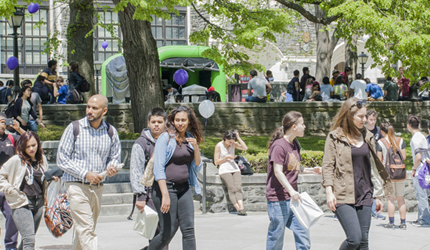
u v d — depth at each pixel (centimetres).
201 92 2125
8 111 1172
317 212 536
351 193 520
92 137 563
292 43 3247
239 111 1727
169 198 517
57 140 1312
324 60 2317
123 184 1092
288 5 1441
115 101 2500
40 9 2966
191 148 537
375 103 1912
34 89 1596
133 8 1334
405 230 888
